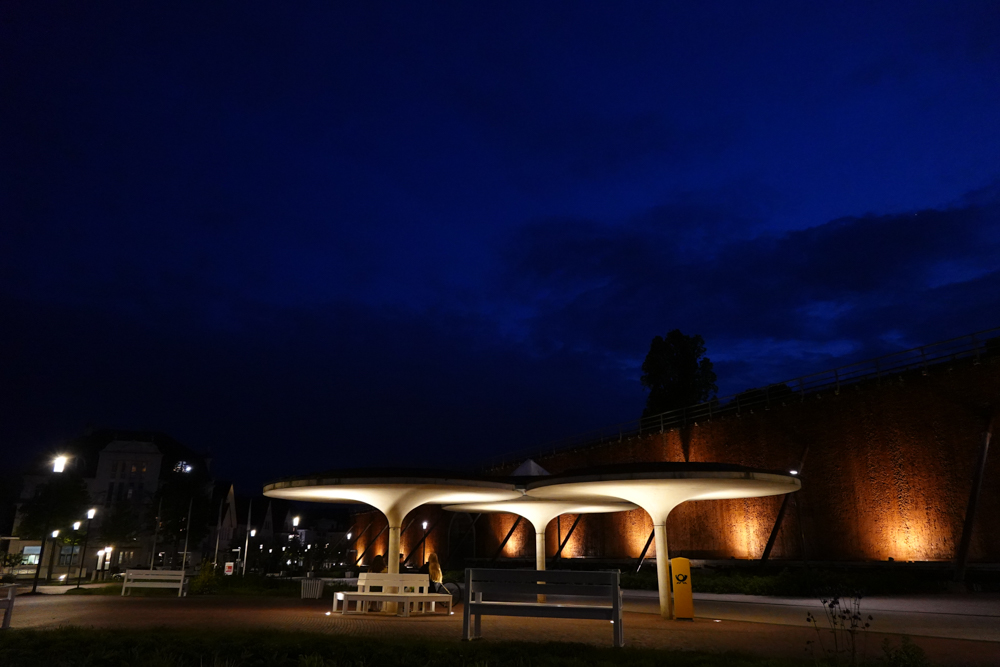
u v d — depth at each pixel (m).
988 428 26.00
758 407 36.75
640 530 41.69
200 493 60.56
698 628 13.84
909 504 28.36
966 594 23.09
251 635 11.66
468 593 11.64
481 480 19.53
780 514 32.88
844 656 9.88
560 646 10.50
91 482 63.06
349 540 80.88
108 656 9.44
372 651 9.80
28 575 54.81
